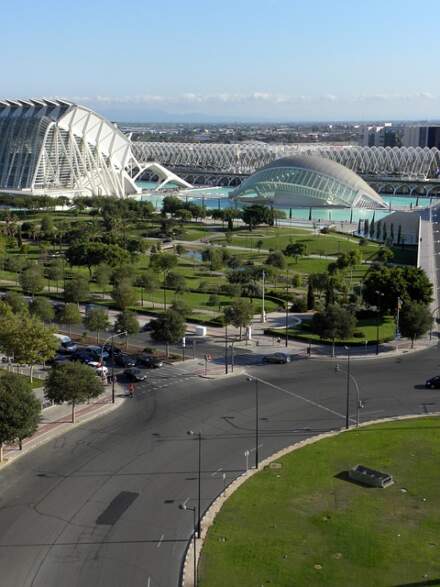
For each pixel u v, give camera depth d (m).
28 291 128.88
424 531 48.62
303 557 45.44
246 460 60.25
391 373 85.31
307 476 57.25
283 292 133.38
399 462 59.88
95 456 61.72
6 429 57.53
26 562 45.62
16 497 54.22
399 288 107.56
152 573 44.41
